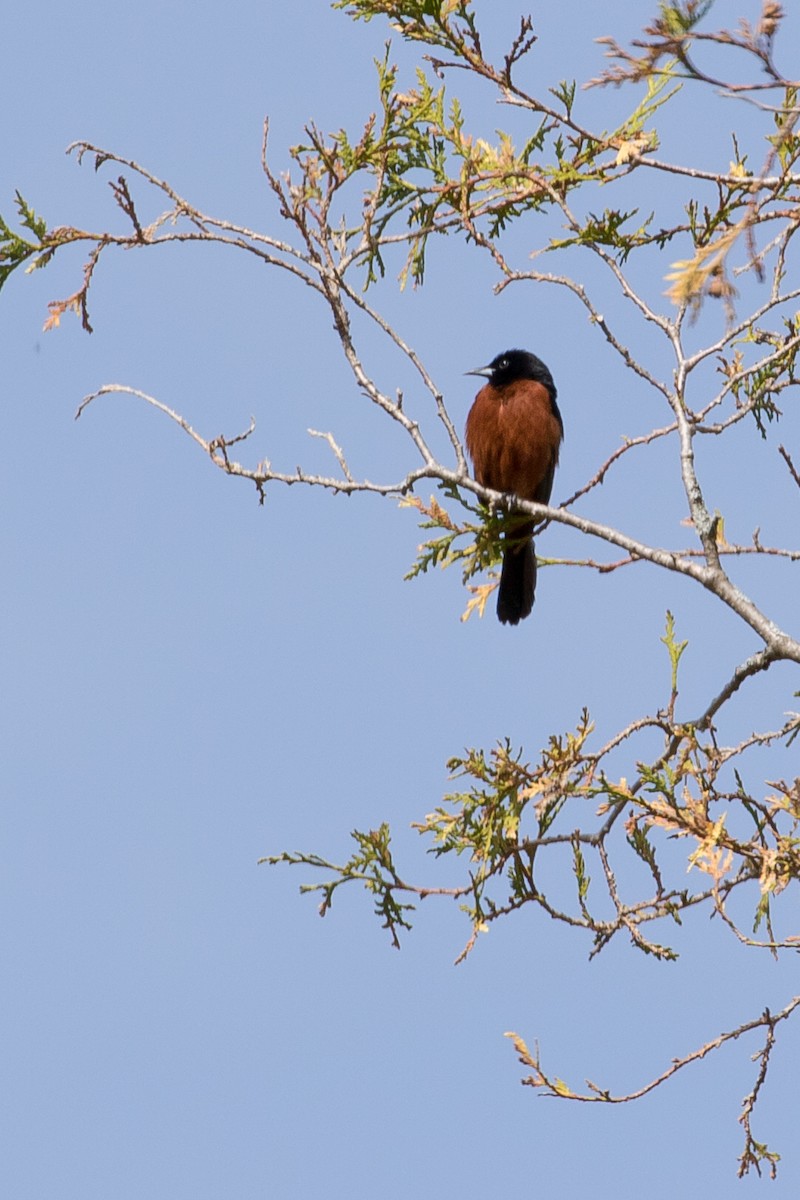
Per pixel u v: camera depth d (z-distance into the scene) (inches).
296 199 465.7
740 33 291.9
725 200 456.8
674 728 407.2
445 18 440.8
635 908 400.5
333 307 472.4
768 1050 376.8
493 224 526.9
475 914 413.1
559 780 408.2
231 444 462.9
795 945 363.9
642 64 305.9
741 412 462.6
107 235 478.0
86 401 467.5
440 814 423.5
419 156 504.4
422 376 474.6
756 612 411.8
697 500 426.3
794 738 397.7
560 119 444.8
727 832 373.4
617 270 454.0
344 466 473.4
